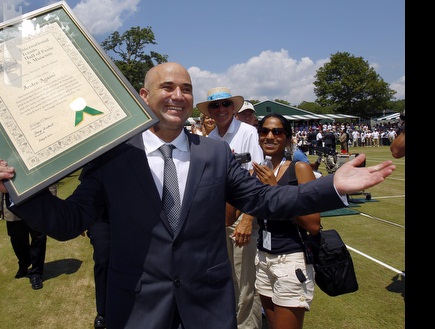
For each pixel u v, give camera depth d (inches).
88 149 58.0
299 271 90.2
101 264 126.7
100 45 64.5
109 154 66.8
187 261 64.0
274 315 93.4
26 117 59.4
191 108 70.4
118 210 65.0
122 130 59.5
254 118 208.8
